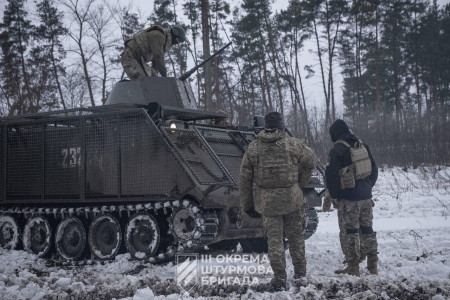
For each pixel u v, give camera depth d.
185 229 8.19
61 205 10.05
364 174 7.11
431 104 51.25
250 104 47.44
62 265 9.35
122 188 8.91
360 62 51.25
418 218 14.67
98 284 6.37
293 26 48.81
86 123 9.55
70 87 38.38
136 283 6.19
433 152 29.95
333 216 16.14
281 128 6.36
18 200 10.37
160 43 10.77
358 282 5.95
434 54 50.75
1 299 5.62
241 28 44.97
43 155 10.13
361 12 48.19
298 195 6.25
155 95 10.23
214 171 8.35
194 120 11.01
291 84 49.72
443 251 9.36
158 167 8.49
